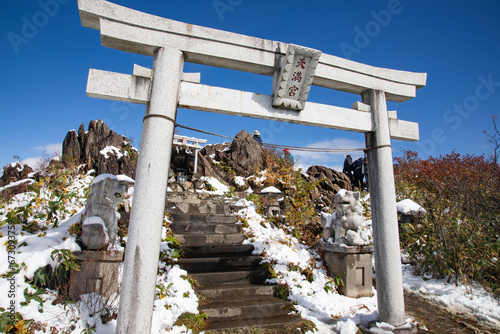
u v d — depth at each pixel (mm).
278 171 10781
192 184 9562
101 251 3982
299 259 6133
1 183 10008
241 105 3707
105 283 3973
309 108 4059
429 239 6336
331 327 4293
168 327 3768
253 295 4895
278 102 3809
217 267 5477
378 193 4203
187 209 7449
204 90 3582
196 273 5082
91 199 4242
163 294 4309
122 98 3354
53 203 5316
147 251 2975
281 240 6805
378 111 4406
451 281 5910
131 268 2916
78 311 3602
